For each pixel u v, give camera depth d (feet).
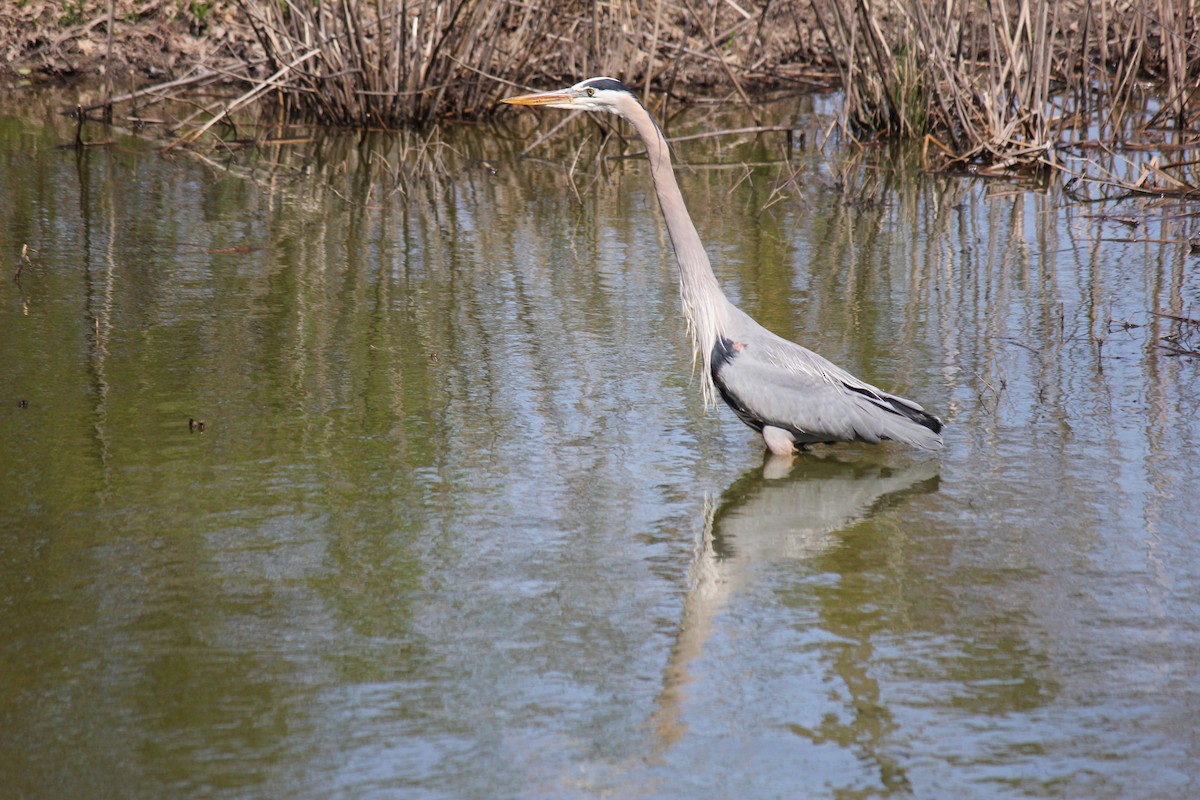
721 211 66.28
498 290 52.19
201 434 37.09
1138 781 22.15
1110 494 33.83
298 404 39.63
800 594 29.01
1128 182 69.67
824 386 36.96
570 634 27.09
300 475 34.55
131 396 39.83
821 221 64.44
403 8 84.33
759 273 54.70
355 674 25.36
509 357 44.34
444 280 53.42
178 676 25.14
